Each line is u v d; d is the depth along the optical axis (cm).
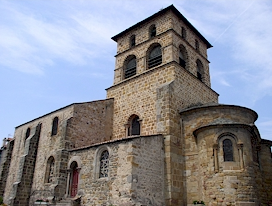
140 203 1800
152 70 2659
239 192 1792
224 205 1794
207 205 1889
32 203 2709
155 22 3033
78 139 2541
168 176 2055
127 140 1945
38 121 3188
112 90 3000
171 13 2912
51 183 2478
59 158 2369
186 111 2333
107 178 1977
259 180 2100
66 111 2705
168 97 2311
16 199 2691
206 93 2953
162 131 2233
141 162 1912
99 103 2820
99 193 1980
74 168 2358
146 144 2006
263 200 2097
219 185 1853
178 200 2048
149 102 2547
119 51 3303
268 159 2411
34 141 3006
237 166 1866
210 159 1955
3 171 3375
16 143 3484
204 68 3189
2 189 3306
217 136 1970
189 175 2148
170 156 2108
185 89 2573
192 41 3178
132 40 3278
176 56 2725
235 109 2236
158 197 1958
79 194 2138
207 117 2231
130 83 2827
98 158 2119
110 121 2848
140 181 1858
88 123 2664
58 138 2697
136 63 2975
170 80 2478
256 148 2236
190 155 2200
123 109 2797
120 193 1834
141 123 2534
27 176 2847
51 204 2203
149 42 2944
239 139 1928
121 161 1922
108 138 2777
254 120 2442
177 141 2238
